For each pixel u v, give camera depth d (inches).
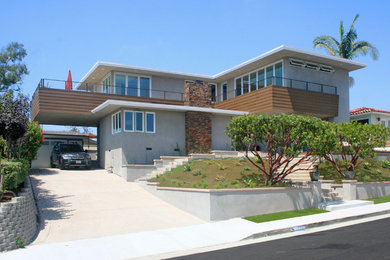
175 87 1065.5
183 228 422.9
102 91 1053.2
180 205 515.2
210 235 389.7
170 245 351.3
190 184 569.9
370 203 588.7
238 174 616.1
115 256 315.3
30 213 394.6
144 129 787.4
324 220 447.2
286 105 874.8
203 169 645.3
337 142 554.9
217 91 1155.3
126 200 550.9
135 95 994.7
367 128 684.7
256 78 1002.1
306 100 909.8
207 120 851.4
